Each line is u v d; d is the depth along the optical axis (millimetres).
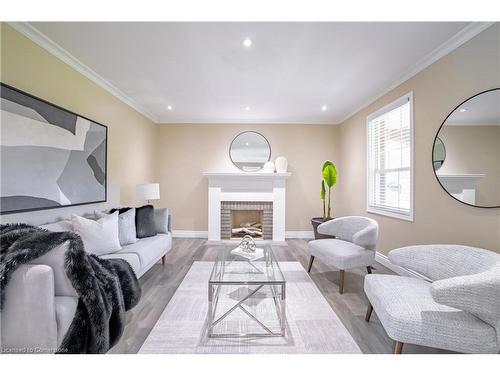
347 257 2584
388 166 3500
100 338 1423
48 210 2320
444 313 1424
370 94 3668
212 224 4984
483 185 2078
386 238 3459
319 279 2975
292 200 5238
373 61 2672
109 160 3391
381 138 3686
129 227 2877
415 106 2832
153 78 3137
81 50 2463
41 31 2148
